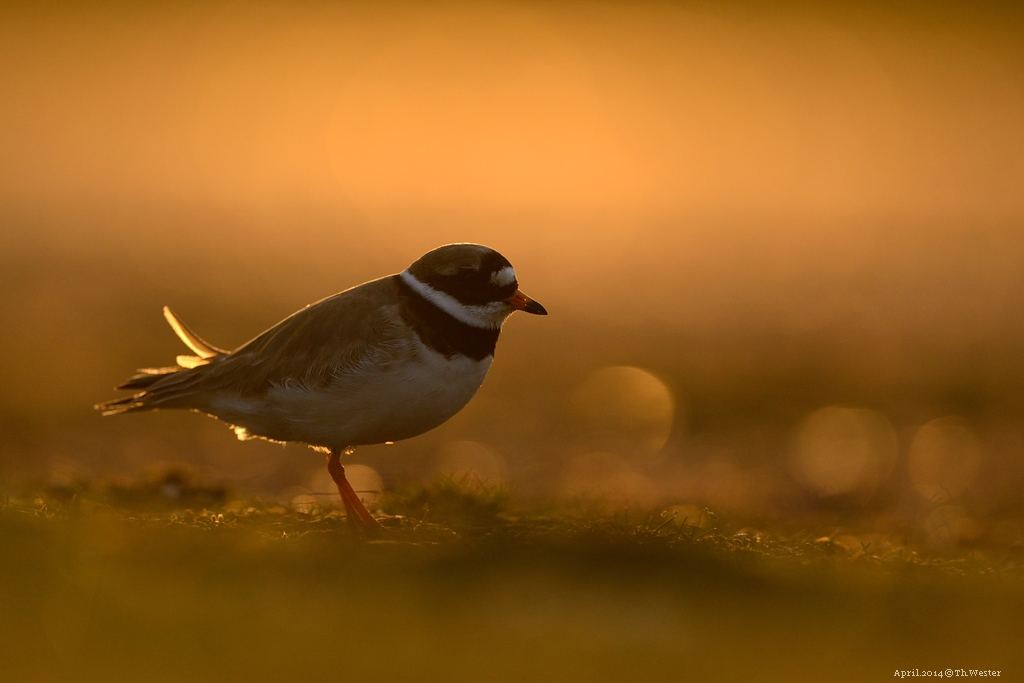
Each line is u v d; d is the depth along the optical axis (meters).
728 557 7.61
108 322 30.62
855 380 26.52
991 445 21.05
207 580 6.34
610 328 32.72
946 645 5.96
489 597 6.50
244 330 29.98
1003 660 5.68
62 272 40.41
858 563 7.93
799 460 20.02
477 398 23.75
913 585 7.20
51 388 22.92
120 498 9.59
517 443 20.47
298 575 6.58
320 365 8.11
